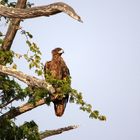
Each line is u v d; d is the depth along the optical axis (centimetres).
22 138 1627
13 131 1609
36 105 1593
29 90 1564
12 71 1299
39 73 1376
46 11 1234
